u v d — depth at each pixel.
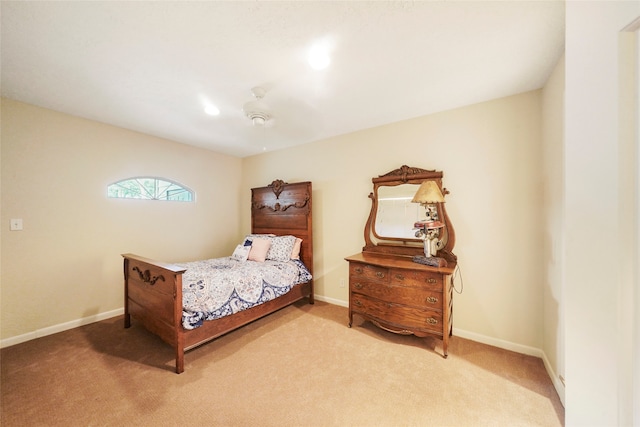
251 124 2.86
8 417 1.42
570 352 0.64
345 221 3.20
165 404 1.54
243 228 4.41
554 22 1.35
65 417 1.43
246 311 2.45
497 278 2.23
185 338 1.92
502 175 2.21
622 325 0.54
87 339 2.36
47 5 1.22
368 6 1.25
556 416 1.44
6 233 2.26
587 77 0.61
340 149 3.23
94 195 2.77
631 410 0.53
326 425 1.39
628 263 0.54
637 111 0.53
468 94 2.16
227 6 1.25
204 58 1.67
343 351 2.14
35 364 1.95
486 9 1.27
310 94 2.15
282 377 1.80
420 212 2.60
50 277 2.48
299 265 3.23
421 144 2.62
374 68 1.78
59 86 2.03
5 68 1.77
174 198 3.59
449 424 1.39
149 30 1.41
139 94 2.16
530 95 2.09
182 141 3.51
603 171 0.57
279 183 3.70
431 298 2.11
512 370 1.87
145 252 3.21
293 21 1.35
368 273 2.43
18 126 2.31
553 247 1.77
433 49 1.58
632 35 0.53
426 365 1.94
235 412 1.48
